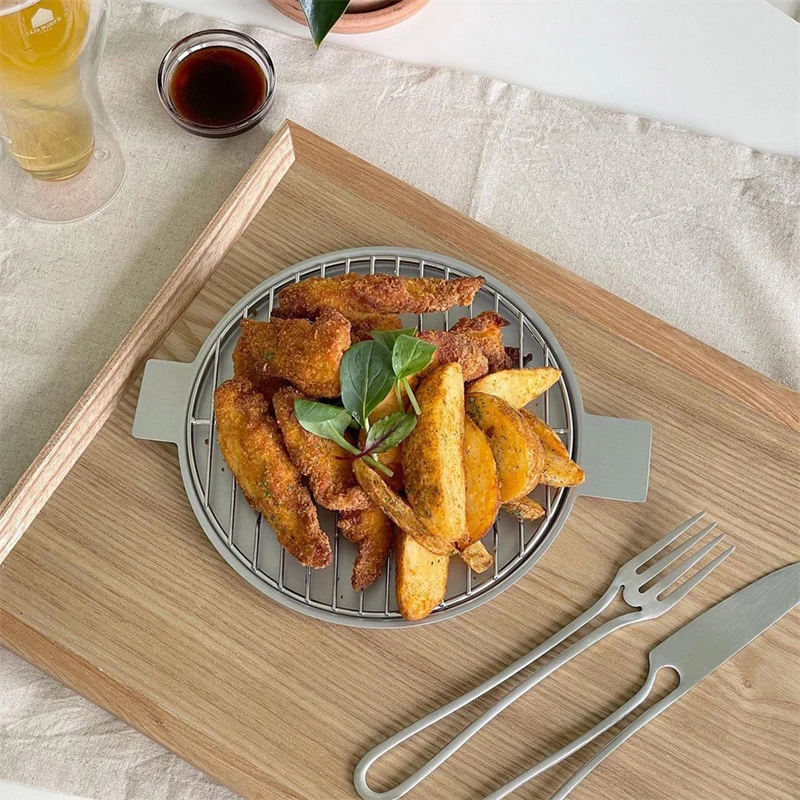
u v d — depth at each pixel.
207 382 0.77
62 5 0.71
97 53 0.77
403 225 0.81
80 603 0.73
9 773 0.75
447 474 0.68
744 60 0.87
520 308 0.78
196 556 0.74
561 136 0.85
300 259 0.80
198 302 0.79
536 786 0.72
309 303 0.74
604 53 0.87
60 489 0.75
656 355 0.79
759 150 0.85
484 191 0.84
